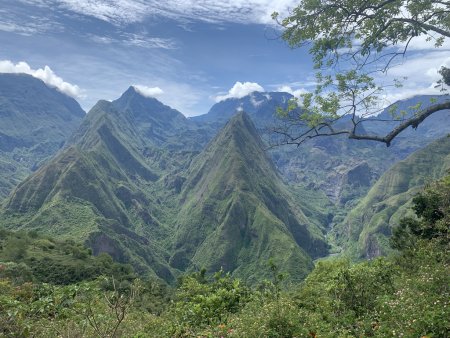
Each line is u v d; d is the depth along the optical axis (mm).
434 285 11070
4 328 9305
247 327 10461
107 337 8883
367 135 10055
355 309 12992
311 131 10242
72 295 11625
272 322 10602
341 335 9688
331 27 10250
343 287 13852
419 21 10031
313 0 9938
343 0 9891
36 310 11242
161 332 13891
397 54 10078
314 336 10141
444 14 10109
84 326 9492
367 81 9516
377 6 9844
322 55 10641
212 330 11641
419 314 8750
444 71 9875
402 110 10016
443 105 9539
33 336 9539
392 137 9969
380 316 10445
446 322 7953
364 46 10516
